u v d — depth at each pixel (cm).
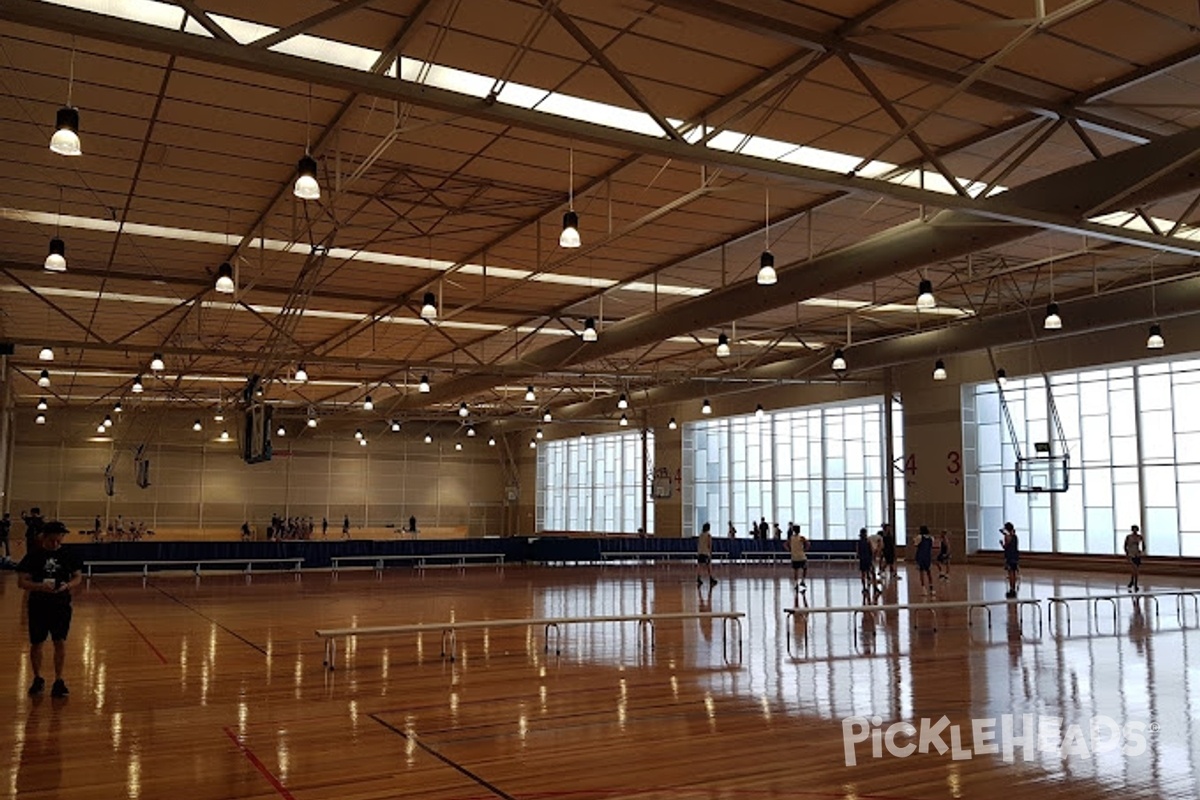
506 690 915
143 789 590
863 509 3219
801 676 990
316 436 4606
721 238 1598
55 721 777
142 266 1733
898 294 2127
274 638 1287
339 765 644
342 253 1669
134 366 2944
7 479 3647
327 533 4675
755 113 1071
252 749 687
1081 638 1280
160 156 1184
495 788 592
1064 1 841
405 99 754
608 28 883
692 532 3869
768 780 611
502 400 3894
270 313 2166
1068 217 1081
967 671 1019
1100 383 2569
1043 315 1981
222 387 3569
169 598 1888
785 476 3522
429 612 1619
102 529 4216
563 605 1748
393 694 894
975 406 2859
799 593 1992
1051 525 2642
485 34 891
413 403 3325
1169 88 1009
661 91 1019
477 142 1152
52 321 2258
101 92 998
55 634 884
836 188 982
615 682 956
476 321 2300
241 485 4569
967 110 1074
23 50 902
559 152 1190
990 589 2030
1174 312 1770
